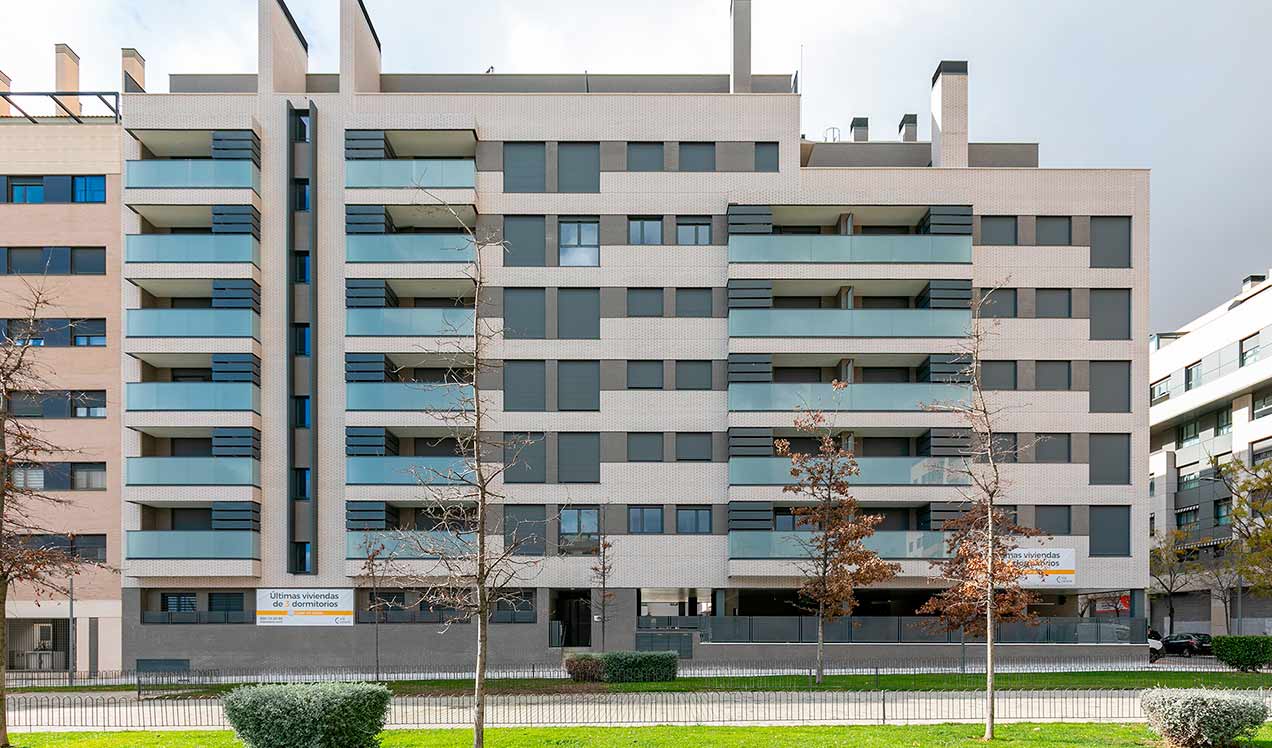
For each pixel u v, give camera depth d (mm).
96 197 34969
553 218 34156
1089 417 33781
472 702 23219
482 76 37875
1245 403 51094
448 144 35125
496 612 32781
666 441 33719
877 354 33625
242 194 33156
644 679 27750
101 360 34250
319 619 32656
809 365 35406
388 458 32562
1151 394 61562
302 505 33281
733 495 32844
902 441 35125
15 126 34875
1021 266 34312
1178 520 57938
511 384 33625
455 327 29828
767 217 33875
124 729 20188
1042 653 32188
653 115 34656
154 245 33031
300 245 34219
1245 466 47500
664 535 33250
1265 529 39906
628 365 34031
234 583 32656
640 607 34188
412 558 32062
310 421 33250
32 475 33875
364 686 16625
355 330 33000
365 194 33312
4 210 34594
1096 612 36875
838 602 28438
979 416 22828
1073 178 34594
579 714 21375
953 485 32750
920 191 34438
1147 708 17594
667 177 34406
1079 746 17109
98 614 33344
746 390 33188
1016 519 33344
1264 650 30594
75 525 33688
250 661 32406
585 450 33594
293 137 34250
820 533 31062
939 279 33656
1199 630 56969
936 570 30453
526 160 34438
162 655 32406
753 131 34625
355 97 34156
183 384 32719
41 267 34562
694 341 34062
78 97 39344
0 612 17000
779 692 24734
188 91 37031
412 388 32750
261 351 33625
